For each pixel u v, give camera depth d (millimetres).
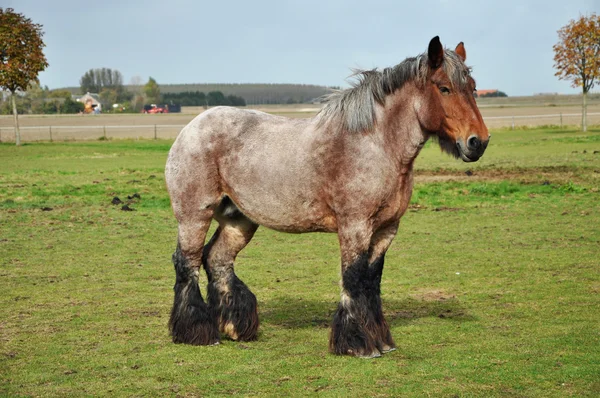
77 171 22781
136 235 11578
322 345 5711
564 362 5082
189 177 5789
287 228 5684
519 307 6801
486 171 20797
